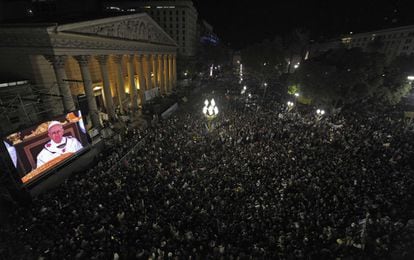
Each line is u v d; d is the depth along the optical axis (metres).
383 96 34.31
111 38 28.16
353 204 14.91
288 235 12.48
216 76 86.19
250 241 12.48
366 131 25.72
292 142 23.28
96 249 11.48
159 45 43.38
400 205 14.91
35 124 16.81
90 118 26.58
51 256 11.06
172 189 15.99
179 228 13.23
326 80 32.28
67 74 28.95
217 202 15.01
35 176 16.77
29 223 12.97
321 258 11.74
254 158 20.36
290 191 16.42
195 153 21.52
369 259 11.75
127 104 37.69
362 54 32.59
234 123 29.34
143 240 12.15
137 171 18.20
